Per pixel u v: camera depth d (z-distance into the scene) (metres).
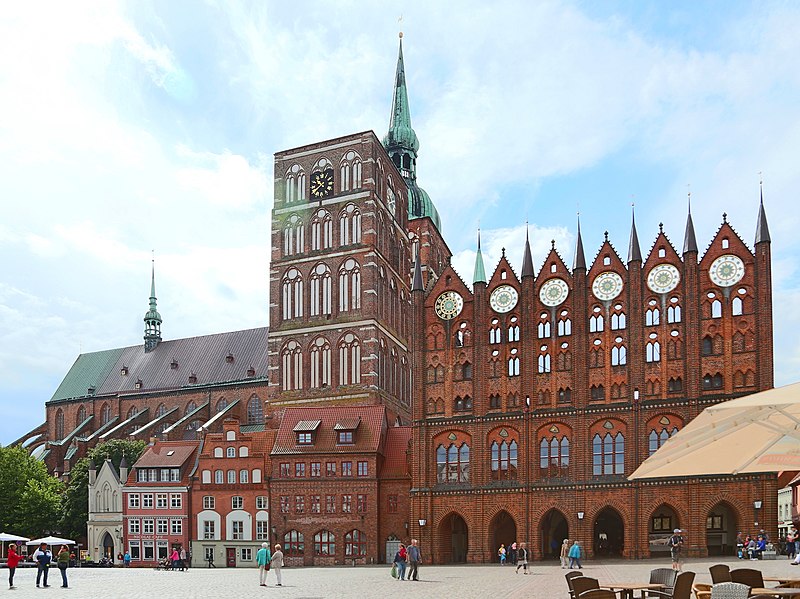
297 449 100.31
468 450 88.00
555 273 87.56
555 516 90.50
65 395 162.75
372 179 120.38
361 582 56.19
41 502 119.81
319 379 117.56
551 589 46.19
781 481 93.69
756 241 79.94
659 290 82.75
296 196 125.19
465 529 94.75
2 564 101.31
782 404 21.78
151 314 161.25
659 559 76.75
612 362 83.44
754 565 57.06
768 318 78.19
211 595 45.69
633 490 79.25
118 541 114.12
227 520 105.25
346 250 119.31
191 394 145.50
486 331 89.19
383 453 99.19
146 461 113.31
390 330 123.12
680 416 79.50
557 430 84.44
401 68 155.62
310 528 97.69
